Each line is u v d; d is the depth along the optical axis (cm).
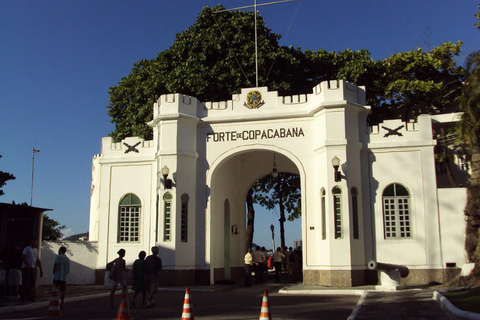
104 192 2209
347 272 1820
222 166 2147
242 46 2719
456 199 1883
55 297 1220
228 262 2267
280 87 2698
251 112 2086
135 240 2147
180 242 1997
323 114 1953
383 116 2884
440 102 2766
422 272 1858
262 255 2248
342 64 2927
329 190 1889
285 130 2047
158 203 2025
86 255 2178
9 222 1727
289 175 3125
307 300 1461
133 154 2208
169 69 2745
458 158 2523
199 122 2116
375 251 1905
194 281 2016
